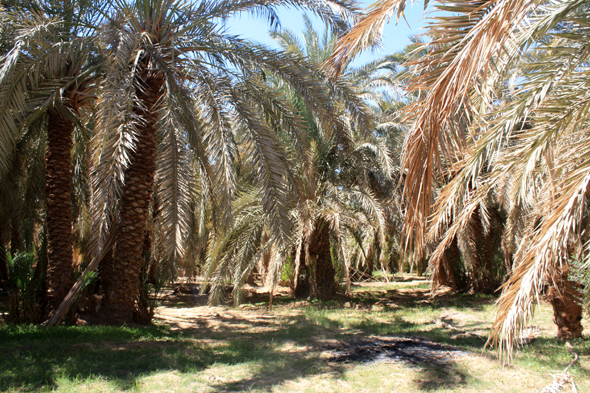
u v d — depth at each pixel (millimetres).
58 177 9008
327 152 13336
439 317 10680
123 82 7281
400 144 13484
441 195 4344
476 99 4496
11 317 8234
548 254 2979
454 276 16453
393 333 8555
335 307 13047
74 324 8398
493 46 2641
